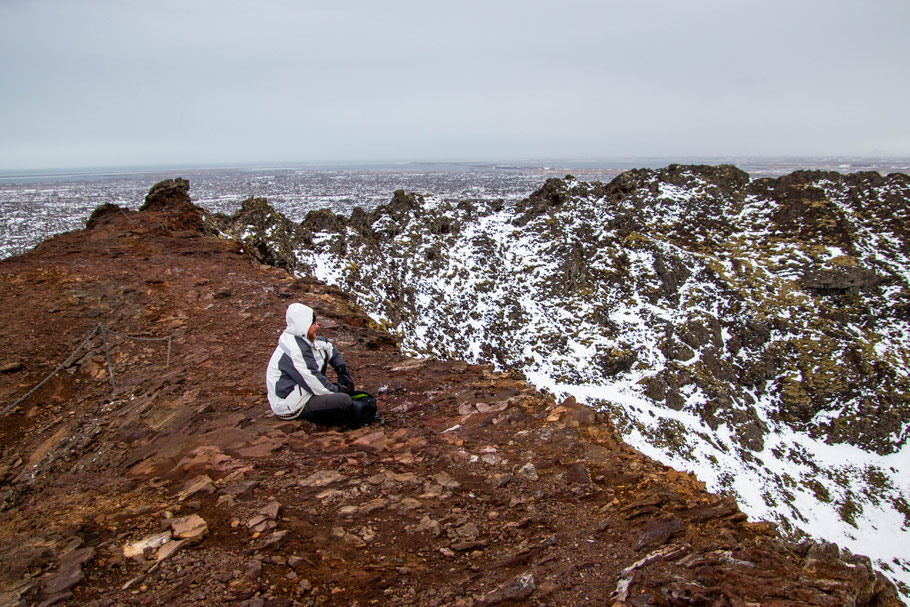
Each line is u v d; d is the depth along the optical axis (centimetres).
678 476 525
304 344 645
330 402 635
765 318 3800
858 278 3978
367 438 613
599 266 4316
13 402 849
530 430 643
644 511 443
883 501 2980
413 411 728
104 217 2016
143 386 842
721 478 2917
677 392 3438
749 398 3547
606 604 328
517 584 345
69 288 1281
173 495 493
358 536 415
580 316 3984
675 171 5281
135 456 630
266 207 3114
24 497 563
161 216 2038
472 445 604
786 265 4231
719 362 3666
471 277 4219
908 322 3847
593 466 541
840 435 3344
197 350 984
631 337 3781
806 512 2852
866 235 4428
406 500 474
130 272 1423
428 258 4253
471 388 810
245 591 332
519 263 4447
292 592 338
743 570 350
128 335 1054
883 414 3350
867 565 356
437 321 3728
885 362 3531
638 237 4506
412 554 394
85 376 927
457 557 391
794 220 4675
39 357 980
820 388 3469
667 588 330
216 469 538
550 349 3709
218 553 380
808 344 3672
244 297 1298
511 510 464
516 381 855
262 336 1059
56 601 322
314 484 500
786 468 3150
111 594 331
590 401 3256
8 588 336
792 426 3441
